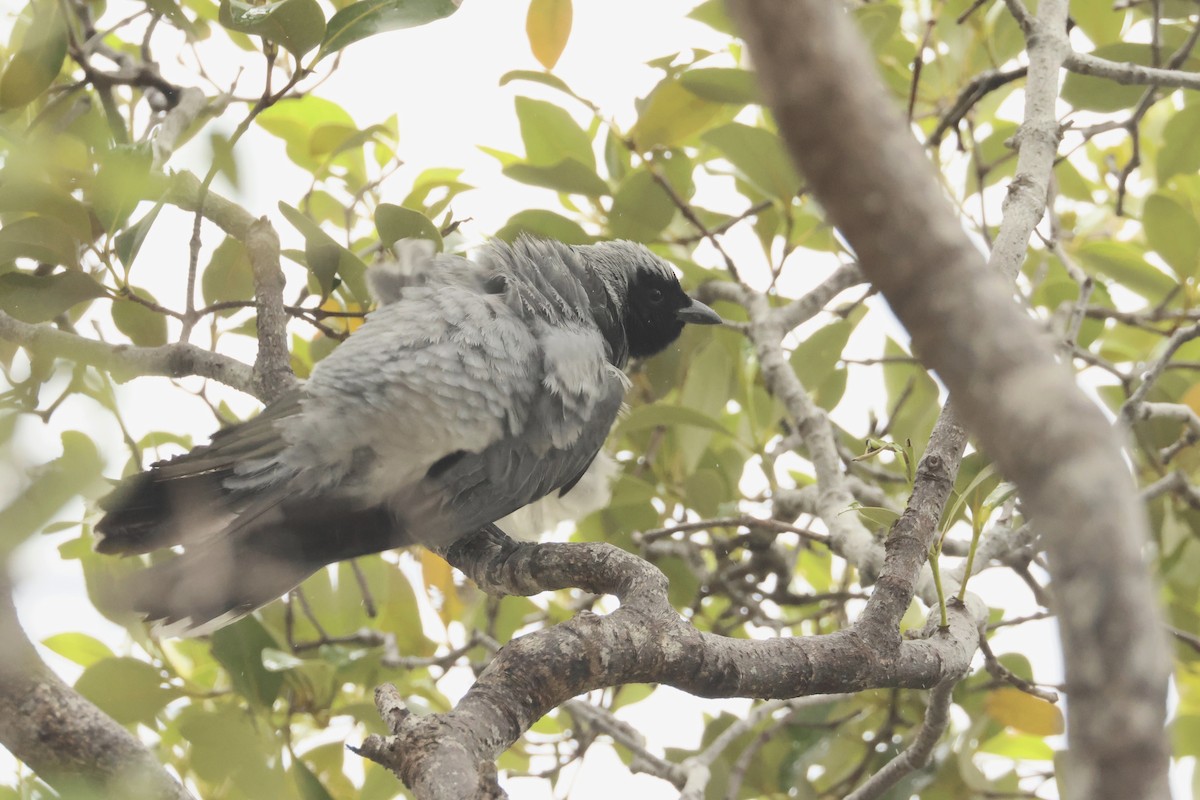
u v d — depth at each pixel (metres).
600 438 9.68
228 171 7.14
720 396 11.57
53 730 5.05
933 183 1.71
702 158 13.27
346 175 12.02
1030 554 9.45
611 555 7.30
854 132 1.64
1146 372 8.95
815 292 11.36
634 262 11.42
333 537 8.29
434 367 8.46
